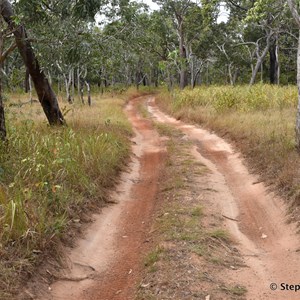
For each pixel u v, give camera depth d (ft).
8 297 13.33
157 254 16.88
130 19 40.19
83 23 36.86
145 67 171.12
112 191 26.99
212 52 134.51
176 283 14.70
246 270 16.42
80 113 56.34
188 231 19.16
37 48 37.32
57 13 34.91
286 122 40.75
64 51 36.22
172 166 32.73
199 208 22.41
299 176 24.45
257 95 57.57
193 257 16.58
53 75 86.43
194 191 25.91
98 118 51.67
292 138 32.71
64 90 119.34
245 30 113.60
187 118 62.39
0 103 27.61
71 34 35.47
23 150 26.14
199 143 43.47
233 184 28.45
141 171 33.27
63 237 18.45
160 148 42.57
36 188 20.45
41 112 55.93
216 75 172.35
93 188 24.54
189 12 121.08
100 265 17.65
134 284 15.58
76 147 28.09
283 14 83.41
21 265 14.75
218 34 122.01
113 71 105.60
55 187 19.63
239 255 17.88
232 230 20.68
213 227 20.36
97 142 31.55
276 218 22.00
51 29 35.14
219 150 39.22
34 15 33.35
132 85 175.22
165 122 64.39
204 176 29.58
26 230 16.38
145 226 21.49
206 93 72.95
